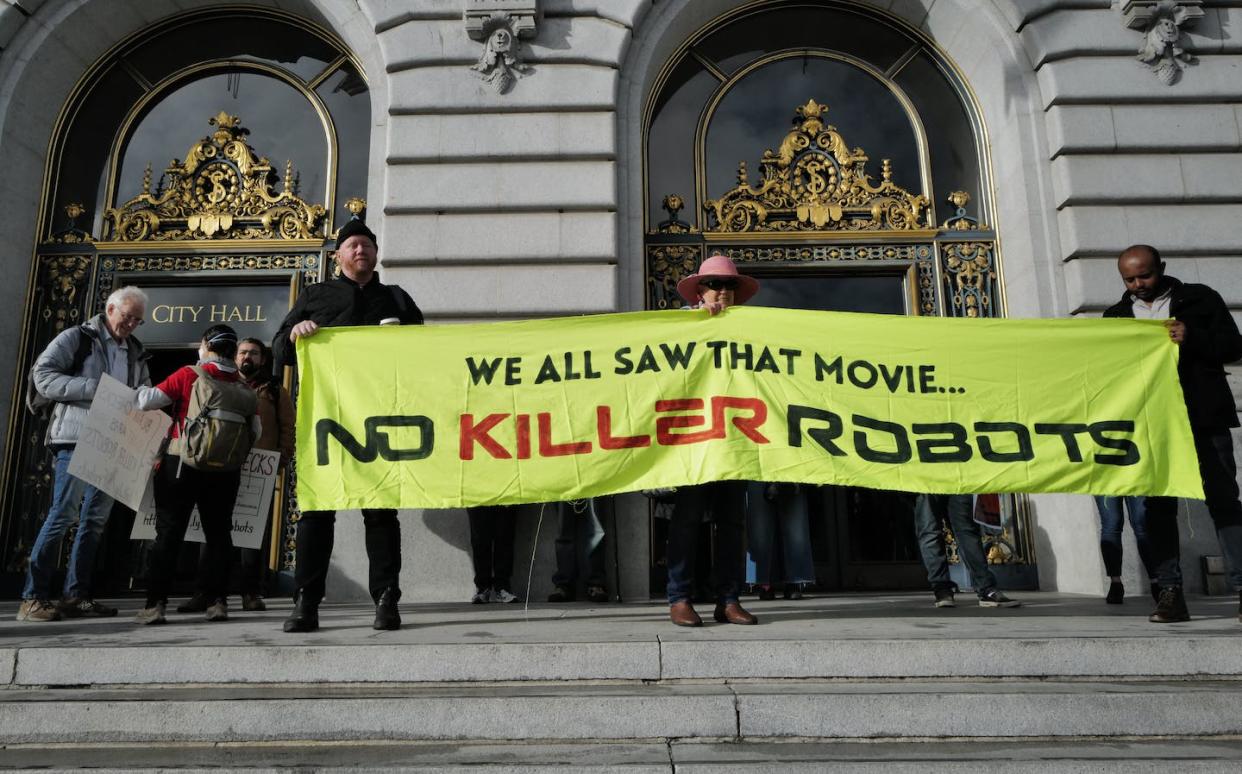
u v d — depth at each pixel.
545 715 3.00
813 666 3.31
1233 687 3.19
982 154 7.82
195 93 8.21
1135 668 3.33
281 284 7.73
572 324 4.53
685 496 4.30
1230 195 7.01
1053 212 7.19
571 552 6.30
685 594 4.19
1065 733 2.98
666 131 7.96
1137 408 4.38
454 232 6.90
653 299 7.59
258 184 7.93
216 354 4.93
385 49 7.22
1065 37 7.28
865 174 7.96
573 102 7.11
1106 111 7.15
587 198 6.95
